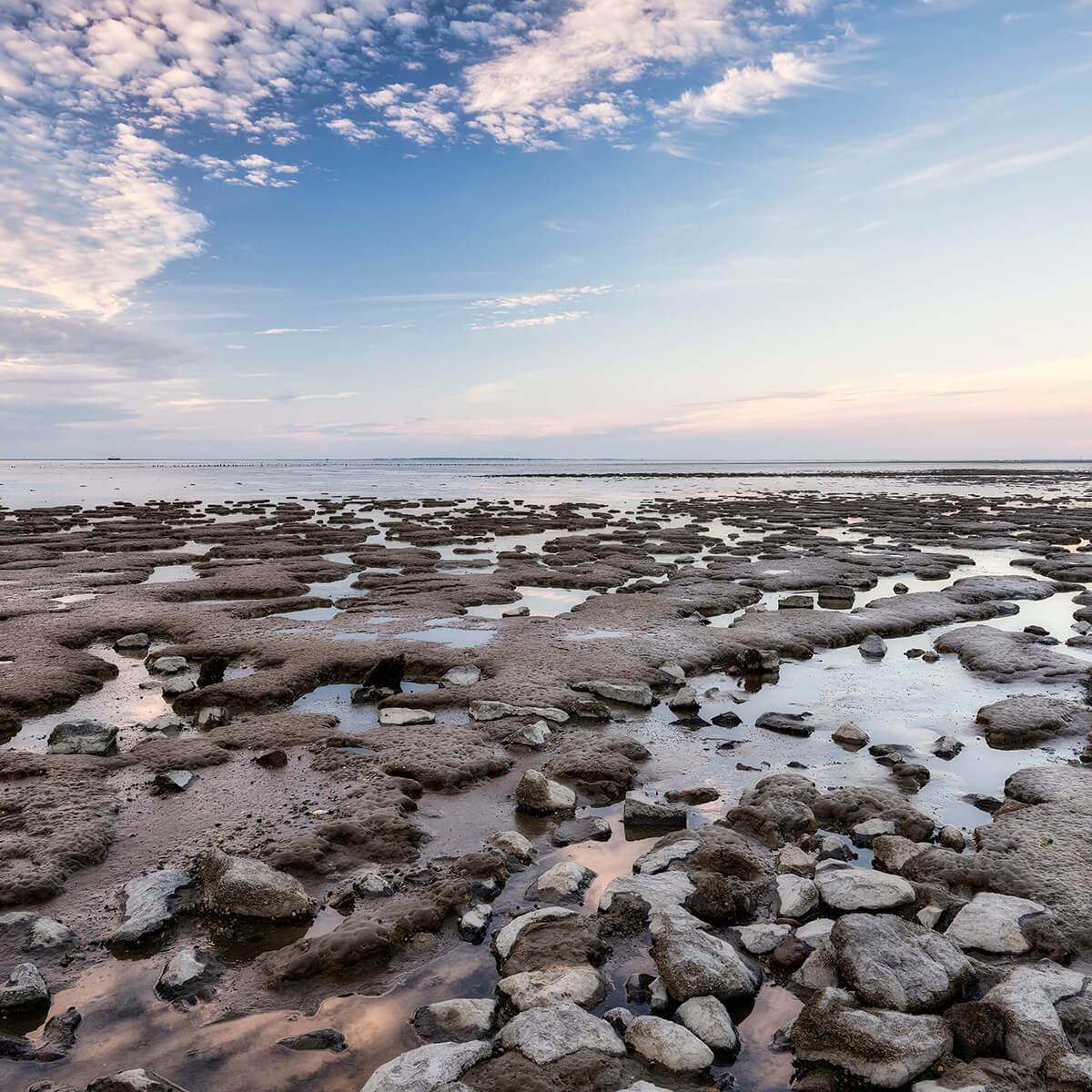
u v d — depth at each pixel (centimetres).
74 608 773
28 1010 232
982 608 796
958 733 445
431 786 373
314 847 308
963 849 319
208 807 347
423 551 1293
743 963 246
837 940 246
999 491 3284
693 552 1298
